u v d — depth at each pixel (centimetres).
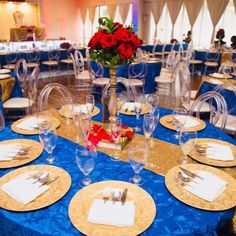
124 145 153
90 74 490
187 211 102
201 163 138
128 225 93
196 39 1059
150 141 161
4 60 641
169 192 112
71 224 94
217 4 959
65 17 1296
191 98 391
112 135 150
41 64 734
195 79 757
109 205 101
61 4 1267
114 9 1216
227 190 113
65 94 276
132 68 478
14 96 376
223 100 232
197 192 111
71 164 134
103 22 156
